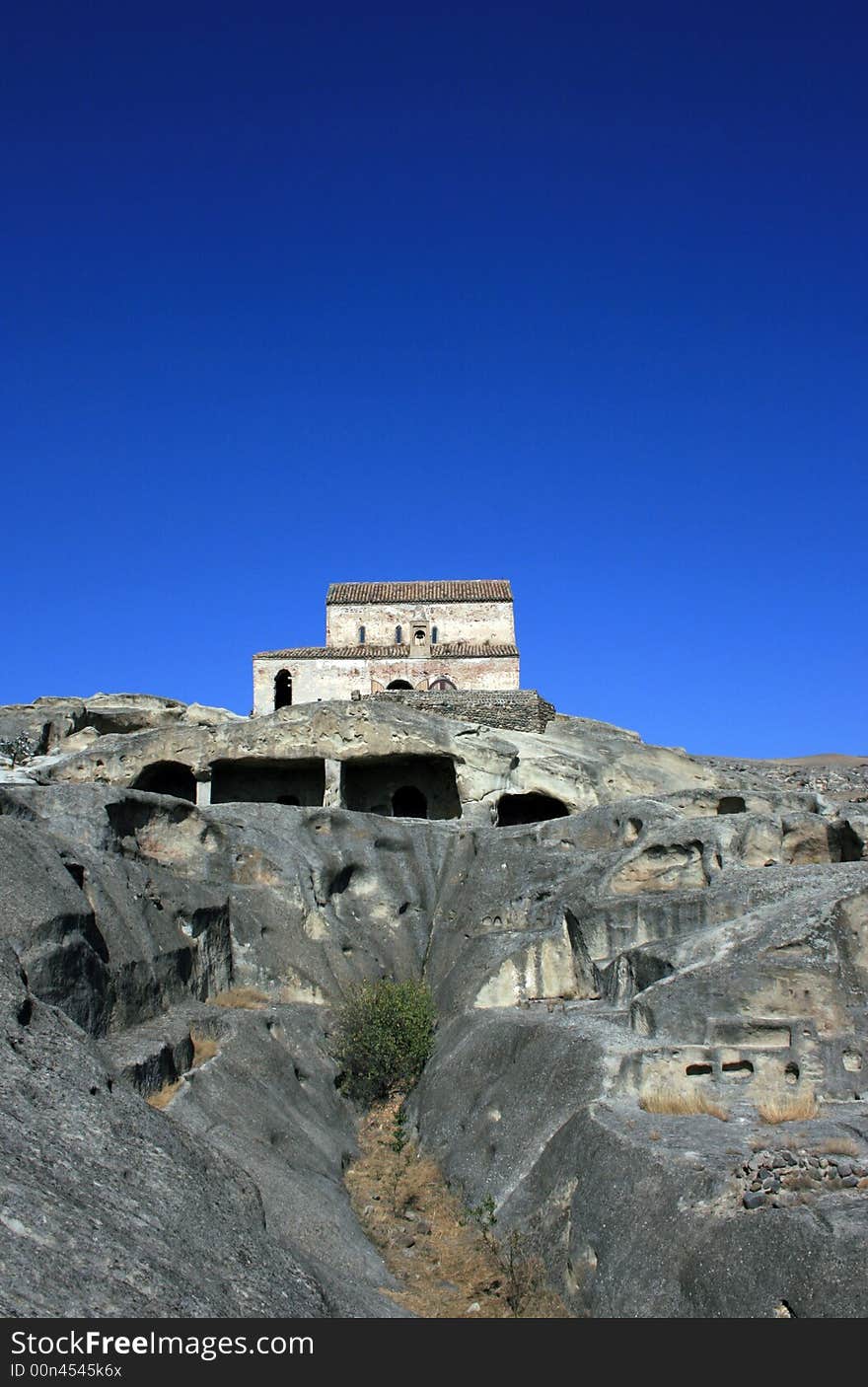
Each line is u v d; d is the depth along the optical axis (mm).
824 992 22469
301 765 43875
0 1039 16344
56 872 24312
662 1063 21297
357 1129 26562
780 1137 18000
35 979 20984
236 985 30516
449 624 62094
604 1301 16266
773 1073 21188
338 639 62031
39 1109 15367
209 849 32844
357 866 35250
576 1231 18031
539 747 42531
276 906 32250
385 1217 21766
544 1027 24750
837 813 32562
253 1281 14461
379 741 41562
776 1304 13812
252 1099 23672
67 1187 13914
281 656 58188
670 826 31734
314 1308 14914
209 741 42250
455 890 35406
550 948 29781
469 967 31203
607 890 30922
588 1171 18766
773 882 26875
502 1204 20766
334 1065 28031
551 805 44000
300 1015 28891
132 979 24875
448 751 41219
